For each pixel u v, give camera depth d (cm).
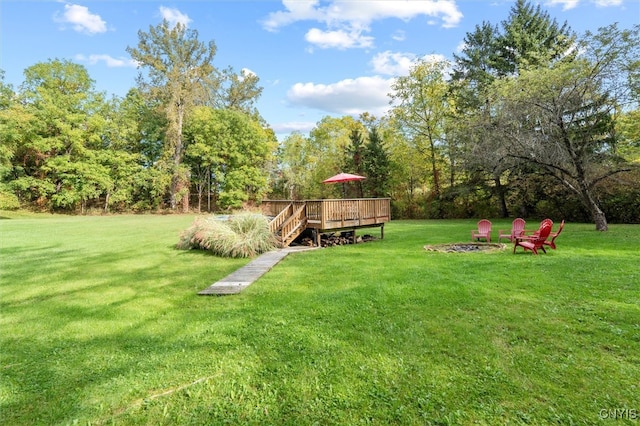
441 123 2377
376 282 589
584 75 1103
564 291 495
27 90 2536
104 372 315
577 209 1764
